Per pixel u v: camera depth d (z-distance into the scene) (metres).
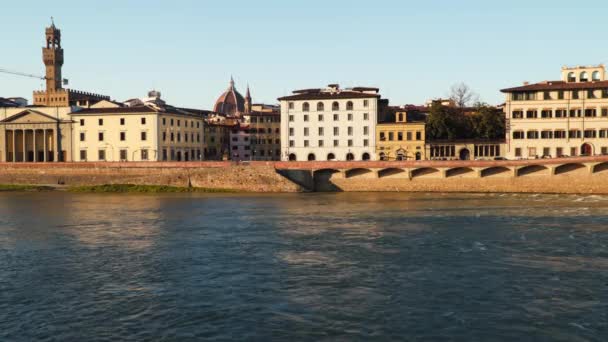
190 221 73.81
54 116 155.88
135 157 150.25
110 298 38.16
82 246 56.66
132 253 52.78
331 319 33.59
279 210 85.25
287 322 33.19
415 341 30.27
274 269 45.53
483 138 142.25
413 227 65.94
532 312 34.44
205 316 34.38
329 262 47.75
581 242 55.12
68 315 34.84
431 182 120.88
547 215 75.62
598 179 110.19
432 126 144.00
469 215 76.62
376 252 51.53
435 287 39.78
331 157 148.50
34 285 41.59
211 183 126.12
